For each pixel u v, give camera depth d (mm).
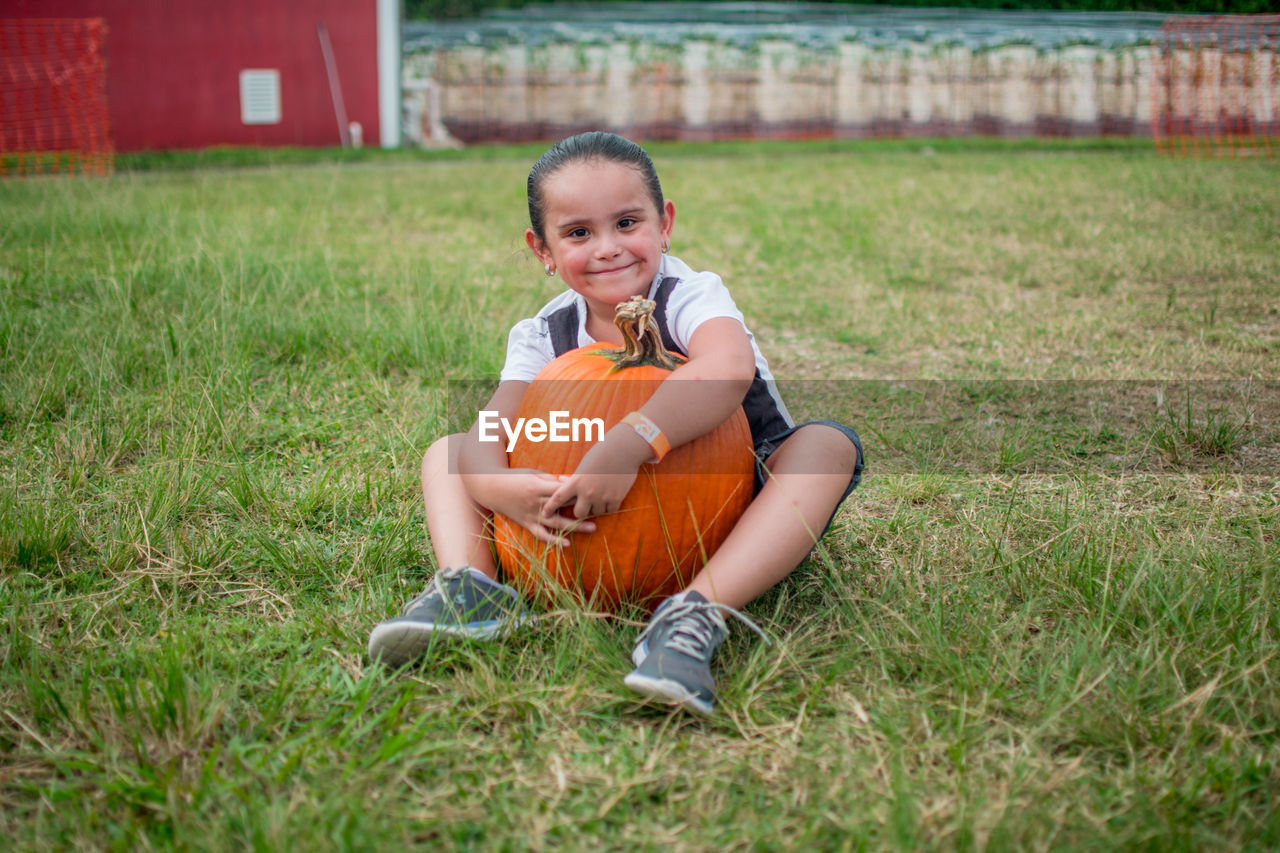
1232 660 1876
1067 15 17062
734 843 1499
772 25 17891
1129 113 17109
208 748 1704
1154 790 1579
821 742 1723
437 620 1912
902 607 2107
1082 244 6461
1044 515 2568
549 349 2303
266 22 14938
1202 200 8055
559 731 1764
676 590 2053
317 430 3262
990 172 10930
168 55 14508
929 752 1675
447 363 3953
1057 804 1553
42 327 3977
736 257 6371
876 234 7012
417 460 2984
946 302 5070
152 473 2760
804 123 18109
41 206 7199
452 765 1679
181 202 8078
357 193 9414
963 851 1438
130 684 1774
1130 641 1970
